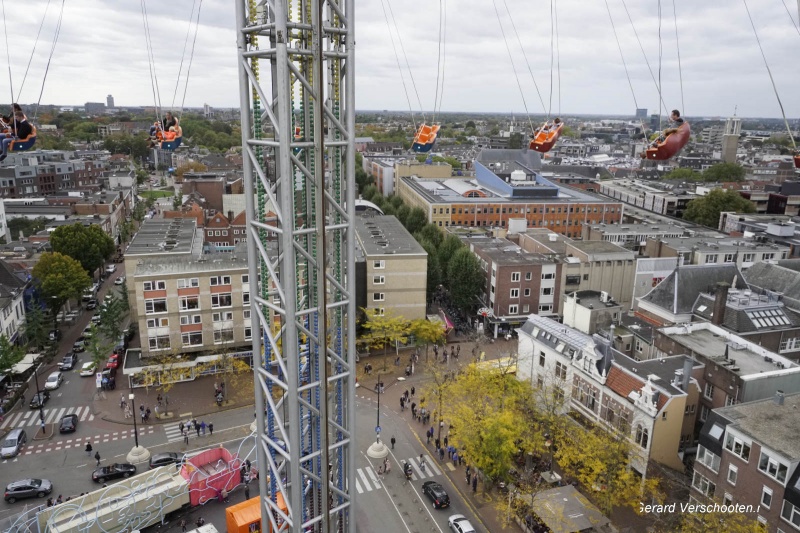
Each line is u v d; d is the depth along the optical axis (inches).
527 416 2343.8
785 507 1619.1
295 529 1055.0
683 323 2866.6
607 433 2143.2
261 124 1027.9
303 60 989.8
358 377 3137.3
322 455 1072.2
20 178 6845.5
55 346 3378.4
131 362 2982.3
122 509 1878.7
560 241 4559.5
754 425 1800.0
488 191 6648.6
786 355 2805.1
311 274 1063.0
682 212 6914.4
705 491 1923.0
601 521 1873.8
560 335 2652.6
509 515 1945.1
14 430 2466.8
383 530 1953.7
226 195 6131.9
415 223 5698.8
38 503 2058.3
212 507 2069.4
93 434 2546.8
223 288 3129.9
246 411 2765.7
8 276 3614.7
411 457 2405.3
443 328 3508.9
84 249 4399.6
